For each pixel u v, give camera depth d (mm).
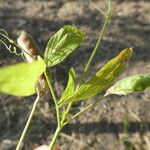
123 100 467
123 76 482
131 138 433
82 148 423
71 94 188
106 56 508
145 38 536
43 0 580
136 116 452
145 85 188
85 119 446
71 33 193
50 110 450
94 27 545
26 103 457
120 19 558
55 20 552
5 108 450
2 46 501
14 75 147
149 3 584
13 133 431
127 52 182
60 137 429
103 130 439
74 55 501
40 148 295
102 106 459
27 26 540
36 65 148
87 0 579
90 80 179
